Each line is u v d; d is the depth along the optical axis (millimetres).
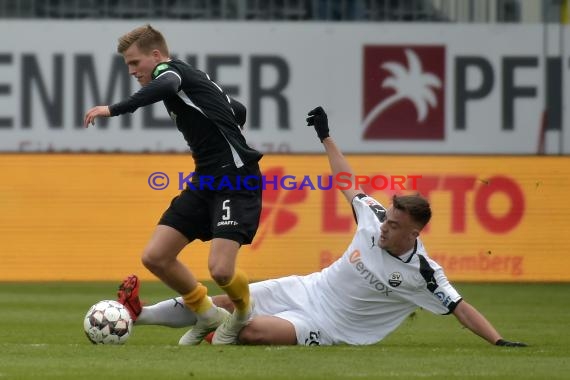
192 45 66500
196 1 67500
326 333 27719
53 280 54719
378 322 27953
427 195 54438
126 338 27359
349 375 21844
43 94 66000
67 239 54781
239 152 27344
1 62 65938
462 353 25828
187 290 27406
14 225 54688
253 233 27328
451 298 27266
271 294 28281
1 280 54469
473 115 66875
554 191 54656
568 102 66688
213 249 26766
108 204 54812
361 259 27391
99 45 66250
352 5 67375
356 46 66688
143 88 26156
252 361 23781
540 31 66875
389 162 54438
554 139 66812
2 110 65875
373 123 66812
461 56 66875
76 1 67062
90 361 23766
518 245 54688
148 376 21578
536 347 27891
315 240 53906
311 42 66562
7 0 66625
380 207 27828
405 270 27188
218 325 27750
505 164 54719
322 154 54094
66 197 54812
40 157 54875
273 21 66500
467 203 54531
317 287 28141
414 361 24109
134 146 65938
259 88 66438
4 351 25734
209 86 27547
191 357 24391
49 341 30766
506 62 66875
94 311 27234
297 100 66500
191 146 27719
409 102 66750
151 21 66500
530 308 44906
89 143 66000
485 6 67000
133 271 55031
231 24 66500
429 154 54500
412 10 67438
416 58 66812
